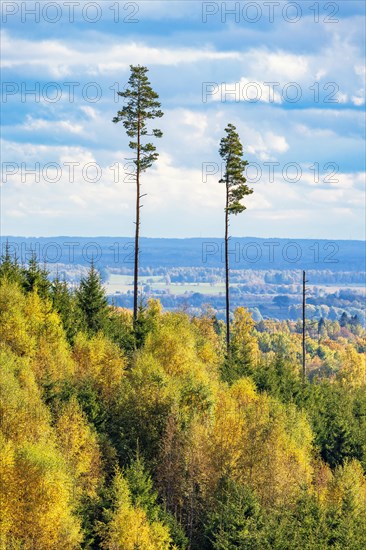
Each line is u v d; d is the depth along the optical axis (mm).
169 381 99188
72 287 132125
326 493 100250
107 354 106250
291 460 97875
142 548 73750
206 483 88750
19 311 105125
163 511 82500
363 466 128625
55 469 72250
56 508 69625
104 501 77562
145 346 114062
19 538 68375
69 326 115750
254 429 94312
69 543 70125
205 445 90438
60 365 101062
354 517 93688
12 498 69000
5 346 98250
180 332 118750
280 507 89438
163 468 88438
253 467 91688
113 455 87500
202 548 84312
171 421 91250
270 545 81750
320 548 85250
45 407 85938
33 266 126562
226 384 121000
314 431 131375
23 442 74875
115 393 99250
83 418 87750
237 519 82125
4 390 82688
